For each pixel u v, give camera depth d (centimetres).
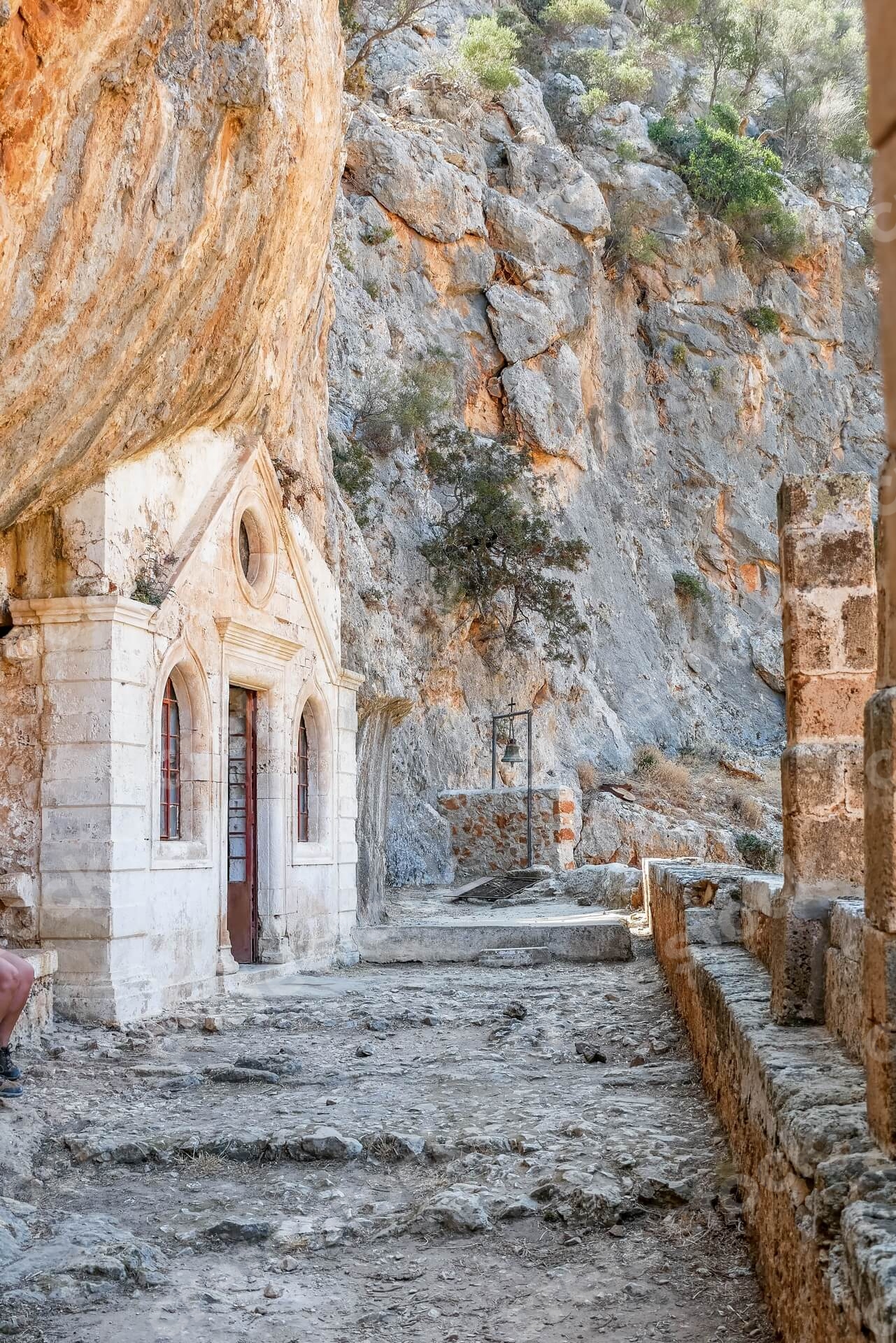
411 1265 457
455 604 3491
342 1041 888
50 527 949
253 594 1212
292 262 1133
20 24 556
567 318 4356
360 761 1733
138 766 963
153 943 981
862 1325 246
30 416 774
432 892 2414
